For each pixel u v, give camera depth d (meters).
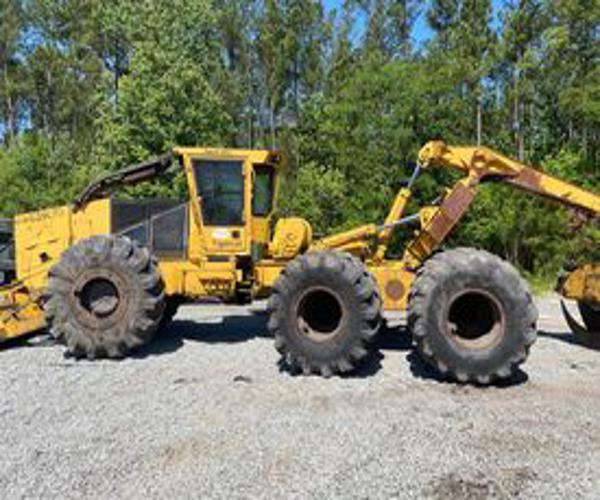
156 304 6.48
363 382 5.58
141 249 6.55
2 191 24.61
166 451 3.92
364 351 5.71
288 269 5.88
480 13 24.97
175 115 21.48
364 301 5.72
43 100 40.91
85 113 38.41
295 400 5.00
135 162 21.36
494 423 4.45
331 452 3.89
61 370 6.00
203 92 22.03
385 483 3.46
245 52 37.91
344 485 3.44
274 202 7.49
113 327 6.40
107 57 37.31
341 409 4.77
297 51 36.41
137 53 21.72
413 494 3.34
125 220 7.28
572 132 20.78
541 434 4.21
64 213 7.43
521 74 21.47
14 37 42.00
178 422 4.45
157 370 6.00
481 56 22.64
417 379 5.71
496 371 5.42
